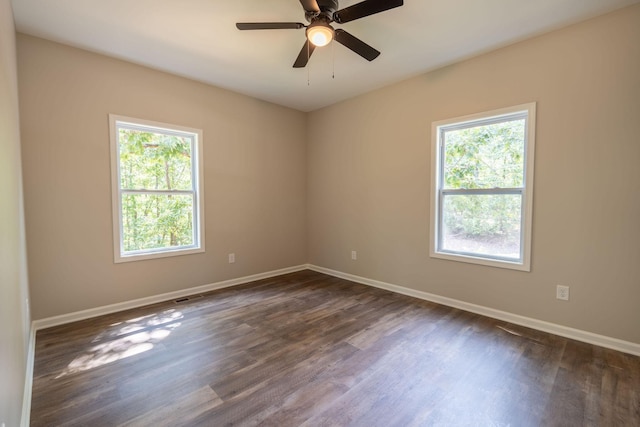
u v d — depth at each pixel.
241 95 4.18
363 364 2.22
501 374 2.09
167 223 3.63
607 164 2.41
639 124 2.28
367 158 4.16
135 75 3.26
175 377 2.06
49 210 2.81
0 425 1.04
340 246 4.60
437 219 3.49
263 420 1.67
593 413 1.72
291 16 2.42
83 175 2.99
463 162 3.30
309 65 3.29
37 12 2.35
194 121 3.74
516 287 2.91
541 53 2.68
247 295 3.76
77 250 2.98
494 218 3.09
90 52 2.99
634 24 2.27
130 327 2.83
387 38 2.73
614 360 2.25
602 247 2.46
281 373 2.11
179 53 3.03
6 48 1.65
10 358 1.28
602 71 2.41
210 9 2.33
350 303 3.47
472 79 3.12
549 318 2.72
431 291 3.55
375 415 1.71
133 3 2.25
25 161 2.68
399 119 3.77
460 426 1.63
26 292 2.32
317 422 1.66
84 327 2.82
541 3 2.25
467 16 2.41
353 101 4.30
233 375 2.09
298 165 4.96
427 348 2.45
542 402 1.81
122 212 3.29
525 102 2.78
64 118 2.87
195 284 3.83
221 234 4.05
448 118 3.31
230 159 4.11
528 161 2.78
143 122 3.33
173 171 3.67
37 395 1.87
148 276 3.44
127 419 1.68
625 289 2.37
